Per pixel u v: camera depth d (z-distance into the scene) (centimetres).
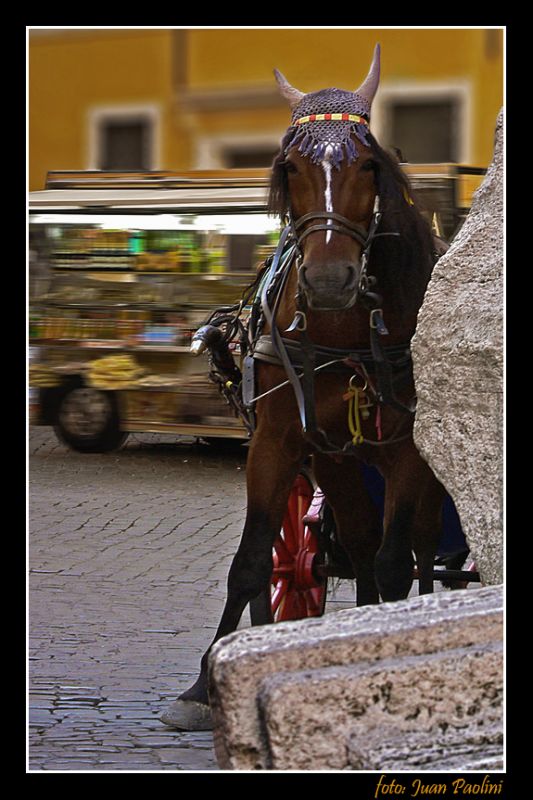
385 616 591
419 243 885
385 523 891
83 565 1458
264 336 899
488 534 733
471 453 747
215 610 1262
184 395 2158
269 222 2070
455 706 563
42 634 1148
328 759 550
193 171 2169
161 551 1548
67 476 2078
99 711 922
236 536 1650
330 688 551
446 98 2800
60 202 2205
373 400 873
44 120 3203
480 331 745
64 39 3150
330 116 845
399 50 2820
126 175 2209
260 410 900
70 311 2217
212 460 2264
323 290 806
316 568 1065
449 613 584
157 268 2148
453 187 1853
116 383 2194
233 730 558
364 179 834
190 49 3058
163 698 959
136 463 2216
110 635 1151
